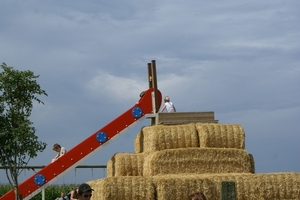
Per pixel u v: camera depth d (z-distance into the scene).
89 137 20.62
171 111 21.25
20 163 20.23
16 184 20.16
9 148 19.95
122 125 20.97
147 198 16.11
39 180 20.02
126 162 18.30
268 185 17.22
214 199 16.52
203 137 18.17
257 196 17.05
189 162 17.58
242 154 18.14
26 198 19.86
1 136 19.94
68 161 20.33
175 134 18.14
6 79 20.17
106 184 15.88
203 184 16.45
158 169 17.36
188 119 19.81
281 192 17.31
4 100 20.22
